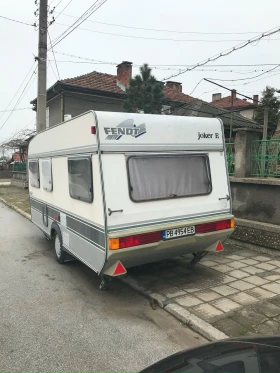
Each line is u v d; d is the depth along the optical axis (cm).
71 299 463
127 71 1838
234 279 505
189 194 477
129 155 433
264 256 611
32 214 812
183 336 361
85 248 473
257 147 678
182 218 468
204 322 374
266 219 636
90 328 380
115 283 520
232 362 189
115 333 368
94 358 322
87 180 449
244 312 398
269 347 199
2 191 2125
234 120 1527
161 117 468
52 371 303
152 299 450
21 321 398
